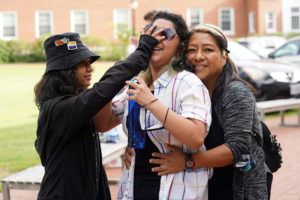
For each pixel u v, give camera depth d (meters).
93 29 34.06
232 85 2.54
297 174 5.71
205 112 2.29
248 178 2.55
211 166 2.41
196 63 2.55
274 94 9.47
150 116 2.39
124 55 29.61
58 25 33.88
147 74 2.61
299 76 9.62
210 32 2.52
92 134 2.45
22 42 30.73
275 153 2.86
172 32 2.37
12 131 8.87
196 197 2.41
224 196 2.62
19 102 13.03
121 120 2.65
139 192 2.50
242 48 10.60
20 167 6.12
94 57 2.54
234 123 2.45
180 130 2.21
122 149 5.22
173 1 34.72
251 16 35.50
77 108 2.25
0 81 18.12
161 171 2.42
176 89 2.36
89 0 33.94
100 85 2.25
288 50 12.25
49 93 2.40
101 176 2.54
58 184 2.32
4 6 33.44
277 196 4.91
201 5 35.34
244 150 2.43
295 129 8.70
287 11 35.09
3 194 4.12
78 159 2.35
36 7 33.56
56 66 2.40
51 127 2.34
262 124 2.86
